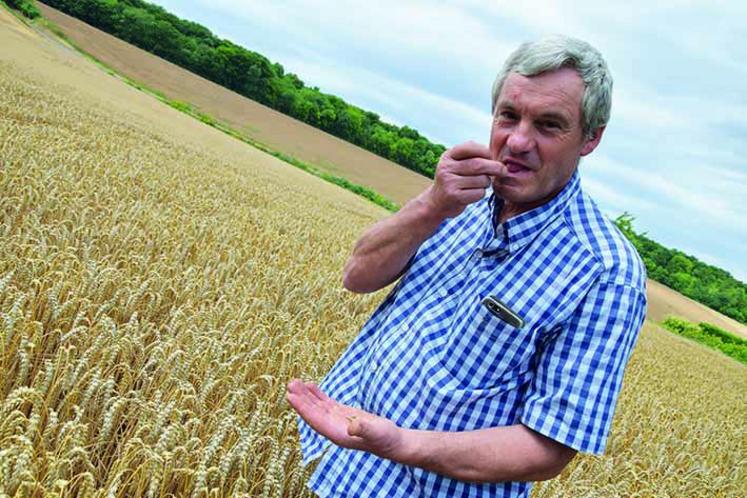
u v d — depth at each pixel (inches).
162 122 1411.2
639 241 2876.5
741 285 3002.0
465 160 74.5
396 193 2411.4
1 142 393.4
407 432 70.5
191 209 443.2
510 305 73.8
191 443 112.0
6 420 100.3
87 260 211.0
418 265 90.0
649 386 448.5
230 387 151.8
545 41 71.0
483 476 70.9
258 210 576.7
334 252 512.4
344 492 86.7
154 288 209.6
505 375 74.9
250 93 3221.0
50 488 93.7
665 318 1972.2
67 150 466.3
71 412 124.5
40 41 2123.5
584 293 71.5
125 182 431.5
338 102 3656.5
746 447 370.0
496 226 82.6
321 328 256.4
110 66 2496.3
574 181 77.7
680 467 261.6
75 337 141.9
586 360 70.1
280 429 134.0
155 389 144.1
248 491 118.6
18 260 181.0
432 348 80.0
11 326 134.6
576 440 68.8
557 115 69.2
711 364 980.6
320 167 2361.0
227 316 207.0
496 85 76.4
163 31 3166.8
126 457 103.5
